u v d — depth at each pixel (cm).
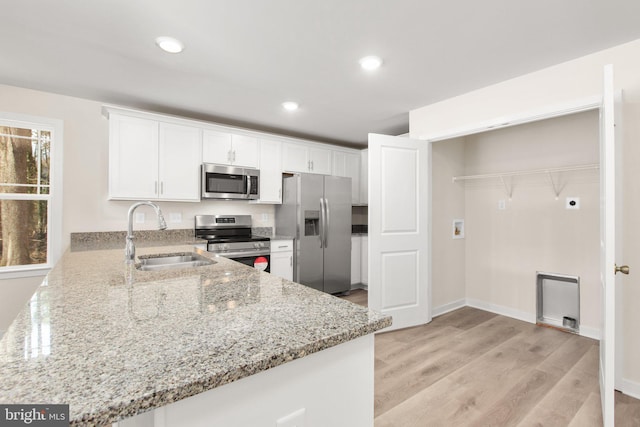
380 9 167
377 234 301
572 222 304
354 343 90
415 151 320
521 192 341
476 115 275
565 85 223
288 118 364
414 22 178
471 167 387
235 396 68
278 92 284
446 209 368
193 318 90
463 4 163
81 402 51
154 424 60
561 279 311
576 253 301
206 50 210
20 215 285
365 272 462
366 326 87
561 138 311
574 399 191
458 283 382
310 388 81
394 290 309
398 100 301
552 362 238
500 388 203
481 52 212
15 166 283
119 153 300
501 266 357
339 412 87
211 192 346
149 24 180
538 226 328
